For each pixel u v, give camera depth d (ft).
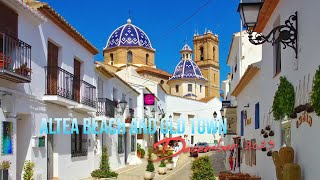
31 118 43.09
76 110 58.49
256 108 49.34
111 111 77.41
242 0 30.22
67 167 54.90
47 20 47.80
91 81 66.95
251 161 53.78
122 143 92.22
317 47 22.58
